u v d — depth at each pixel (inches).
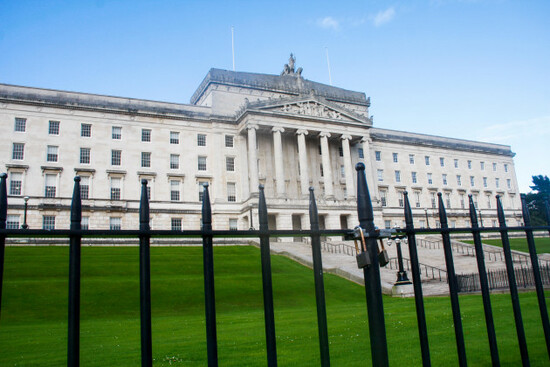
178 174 2915.8
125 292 1222.9
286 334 675.4
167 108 3006.9
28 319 966.4
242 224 2972.4
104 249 1983.3
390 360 481.4
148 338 189.0
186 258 1818.4
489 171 4426.7
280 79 3545.8
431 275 1590.8
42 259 1626.5
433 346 542.3
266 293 212.2
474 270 1679.4
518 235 3533.5
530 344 534.3
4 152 2522.1
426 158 4067.4
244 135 3117.6
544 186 5251.0
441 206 274.8
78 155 2696.9
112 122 2832.2
